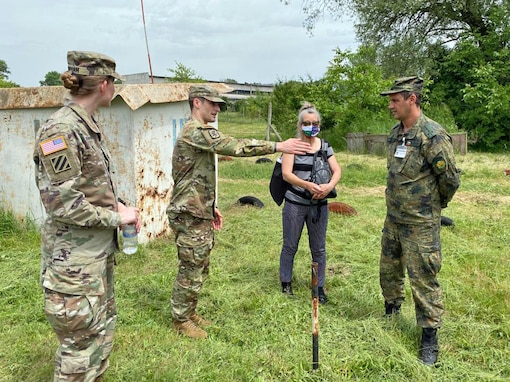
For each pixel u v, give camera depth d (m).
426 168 3.04
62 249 2.20
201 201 3.26
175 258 5.09
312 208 3.97
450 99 17.23
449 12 18.20
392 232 3.38
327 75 17.39
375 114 16.88
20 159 5.89
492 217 6.97
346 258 5.12
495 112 15.73
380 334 3.31
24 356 3.09
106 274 2.56
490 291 4.14
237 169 11.50
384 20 19.67
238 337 3.40
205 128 3.12
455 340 3.35
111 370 2.92
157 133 5.64
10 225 5.94
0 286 4.25
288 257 4.15
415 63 18.83
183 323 3.46
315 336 2.94
